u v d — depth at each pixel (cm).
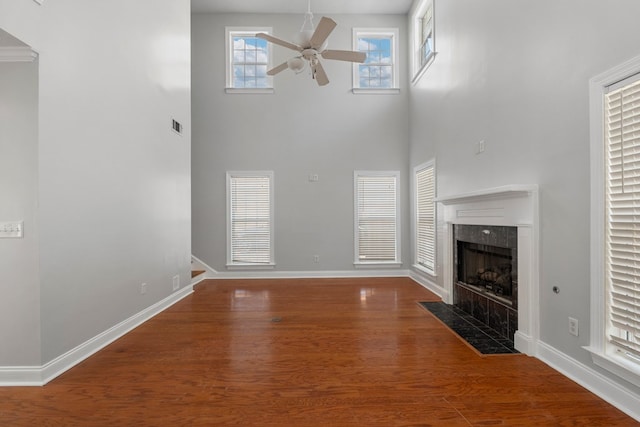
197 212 622
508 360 262
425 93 534
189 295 488
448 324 351
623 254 193
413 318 374
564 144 235
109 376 239
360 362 261
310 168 629
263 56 640
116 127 317
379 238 634
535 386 222
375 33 636
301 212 629
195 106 624
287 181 627
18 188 226
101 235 294
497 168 322
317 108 630
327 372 244
